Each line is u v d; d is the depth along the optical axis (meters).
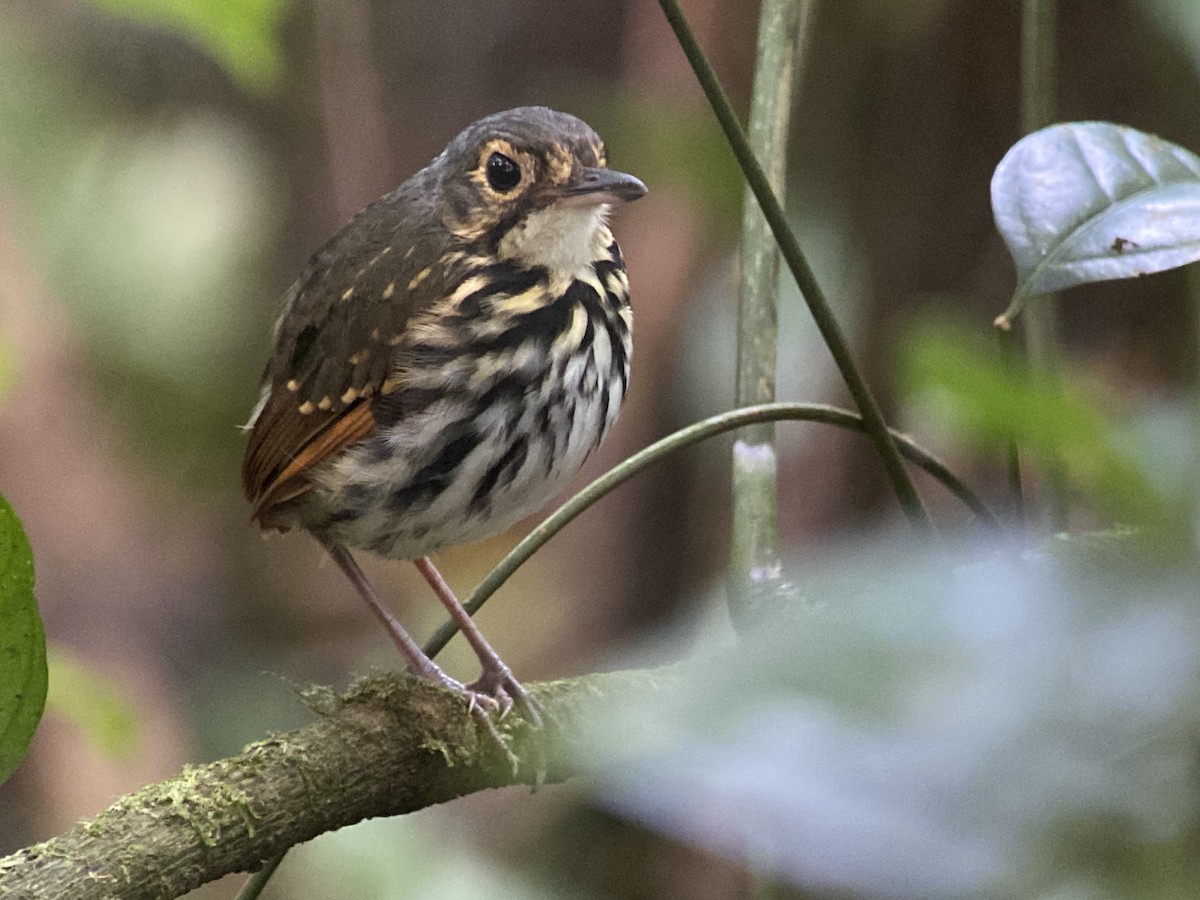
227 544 16.94
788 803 2.04
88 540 16.03
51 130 15.80
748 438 6.38
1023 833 2.00
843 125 12.03
